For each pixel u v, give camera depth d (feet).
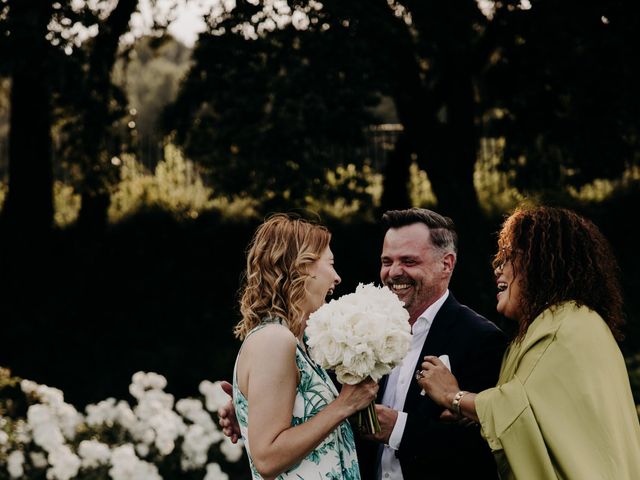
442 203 30.25
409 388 10.24
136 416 19.51
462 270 29.32
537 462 8.82
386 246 10.59
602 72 28.25
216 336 31.60
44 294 32.91
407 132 30.55
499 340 10.14
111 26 32.04
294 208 29.17
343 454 8.91
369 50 26.99
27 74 29.78
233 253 35.94
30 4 28.68
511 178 33.53
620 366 9.19
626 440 8.86
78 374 29.35
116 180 34.58
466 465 9.87
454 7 27.37
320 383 8.73
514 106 30.63
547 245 9.61
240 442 19.48
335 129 27.89
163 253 35.78
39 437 17.13
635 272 33.45
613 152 30.81
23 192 34.22
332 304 8.46
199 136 30.25
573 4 26.89
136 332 31.55
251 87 28.04
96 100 32.01
